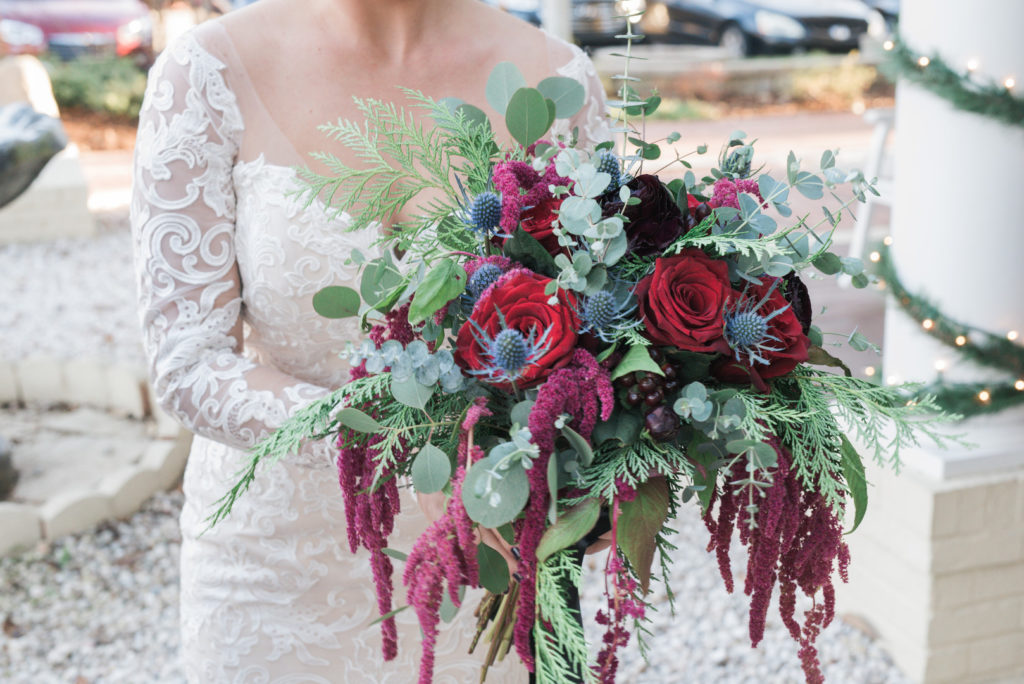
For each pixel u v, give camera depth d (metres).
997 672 2.63
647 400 0.91
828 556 1.00
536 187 1.01
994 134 2.41
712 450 0.98
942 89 2.39
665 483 0.97
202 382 1.30
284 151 1.39
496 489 0.87
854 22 12.80
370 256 1.38
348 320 1.42
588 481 0.95
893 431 2.50
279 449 1.03
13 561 3.26
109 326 5.36
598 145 1.05
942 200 2.50
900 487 2.55
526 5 10.87
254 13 1.43
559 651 0.94
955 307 2.51
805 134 10.09
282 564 1.53
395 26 1.43
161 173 1.33
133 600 3.11
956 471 2.48
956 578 2.54
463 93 1.47
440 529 0.89
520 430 0.90
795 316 1.00
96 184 9.01
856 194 1.00
